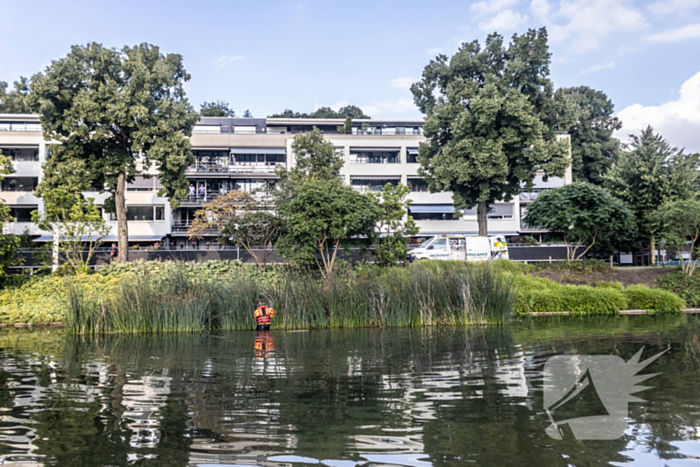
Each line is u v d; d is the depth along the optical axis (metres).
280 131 57.19
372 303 14.38
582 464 4.22
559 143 30.14
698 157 28.00
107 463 4.31
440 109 30.94
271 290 14.78
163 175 27.22
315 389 6.68
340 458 4.37
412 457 4.39
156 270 19.36
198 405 5.98
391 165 47.28
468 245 22.62
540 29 31.23
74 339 12.32
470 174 30.23
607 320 15.03
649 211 26.17
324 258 18.94
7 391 6.71
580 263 21.78
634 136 28.45
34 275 20.50
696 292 19.52
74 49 25.53
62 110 25.81
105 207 30.28
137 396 6.41
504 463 4.26
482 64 31.62
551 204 22.30
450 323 14.32
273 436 4.92
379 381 7.09
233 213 22.14
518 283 18.00
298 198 18.23
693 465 4.19
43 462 4.33
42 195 23.47
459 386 6.77
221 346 10.67
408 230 20.23
